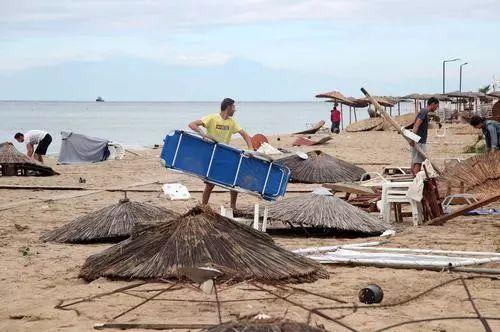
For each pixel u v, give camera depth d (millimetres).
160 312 7254
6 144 23906
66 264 9820
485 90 76188
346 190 14977
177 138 11977
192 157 12000
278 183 12109
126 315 7164
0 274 9219
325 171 20312
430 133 46469
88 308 7414
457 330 6637
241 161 12039
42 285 8602
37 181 21859
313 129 52438
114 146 30062
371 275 8945
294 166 20578
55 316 7184
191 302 7574
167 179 22219
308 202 12266
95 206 16281
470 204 13453
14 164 23391
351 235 12297
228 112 13406
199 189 19234
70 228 11750
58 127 90375
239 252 8180
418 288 8258
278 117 153125
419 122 15297
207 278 6965
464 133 45562
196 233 8328
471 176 15445
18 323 7016
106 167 26781
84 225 11648
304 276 8367
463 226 12727
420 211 13141
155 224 8773
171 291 7949
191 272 7012
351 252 10328
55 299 7832
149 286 8188
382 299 7652
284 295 7859
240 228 8586
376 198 14672
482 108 48875
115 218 11625
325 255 9984
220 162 12039
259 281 7945
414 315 7145
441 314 7191
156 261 8141
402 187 13172
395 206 13797
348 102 56719
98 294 7895
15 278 8992
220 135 13375
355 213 12219
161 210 11984
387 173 19672
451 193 15180
